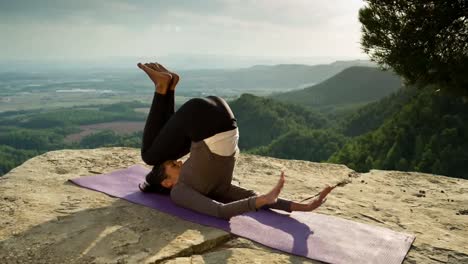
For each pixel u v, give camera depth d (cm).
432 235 335
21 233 297
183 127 351
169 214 343
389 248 300
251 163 555
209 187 355
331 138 10525
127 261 261
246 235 311
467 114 4781
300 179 492
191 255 283
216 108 350
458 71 999
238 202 323
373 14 1090
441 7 1008
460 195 456
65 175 447
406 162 4738
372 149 5634
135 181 433
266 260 276
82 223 318
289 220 347
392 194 453
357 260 279
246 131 15612
